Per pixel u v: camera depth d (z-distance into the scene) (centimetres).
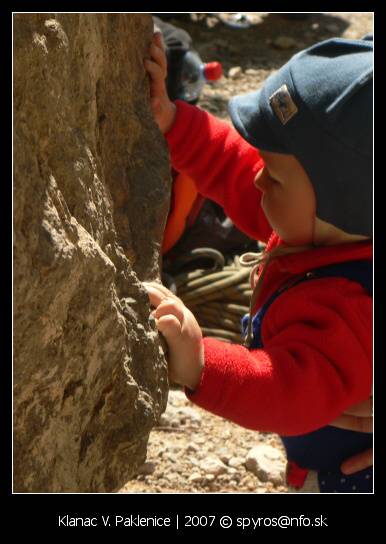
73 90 152
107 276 145
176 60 414
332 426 215
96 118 169
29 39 131
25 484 136
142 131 193
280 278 217
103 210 158
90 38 159
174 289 403
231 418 188
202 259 429
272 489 311
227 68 663
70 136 144
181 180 404
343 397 195
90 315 142
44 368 134
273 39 718
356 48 196
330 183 195
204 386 183
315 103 192
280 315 206
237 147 245
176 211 411
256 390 186
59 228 131
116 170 182
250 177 245
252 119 205
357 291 200
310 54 199
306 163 196
